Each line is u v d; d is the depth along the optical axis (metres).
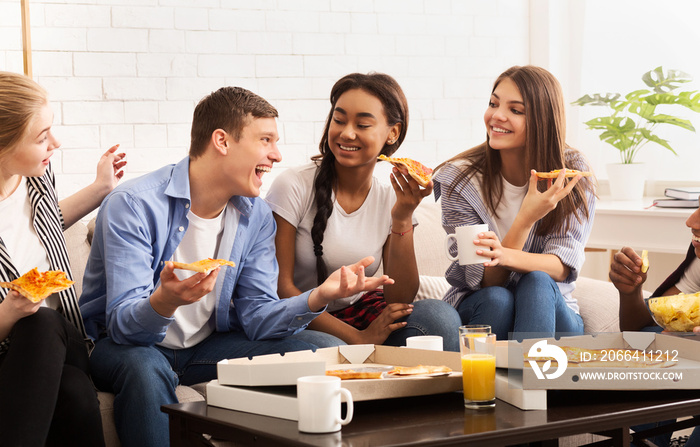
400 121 2.35
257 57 3.22
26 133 1.83
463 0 3.62
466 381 1.46
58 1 2.91
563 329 2.18
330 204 2.36
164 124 3.08
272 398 1.42
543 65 3.82
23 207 1.96
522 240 2.25
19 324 1.66
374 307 2.42
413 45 3.51
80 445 1.72
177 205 2.04
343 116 2.29
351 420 1.39
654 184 3.76
